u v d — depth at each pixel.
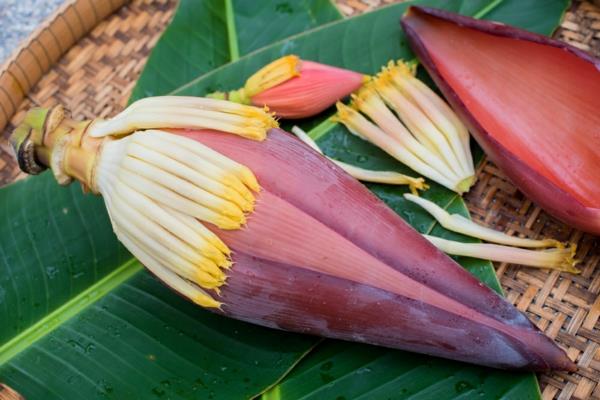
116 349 0.58
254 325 0.57
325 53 0.64
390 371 0.56
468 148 0.60
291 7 0.67
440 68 0.61
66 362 0.58
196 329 0.58
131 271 0.60
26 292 0.60
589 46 0.63
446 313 0.52
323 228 0.52
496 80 0.60
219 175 0.52
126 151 0.53
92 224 0.61
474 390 0.54
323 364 0.57
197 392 0.56
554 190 0.56
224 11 0.67
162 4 0.69
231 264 0.52
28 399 0.57
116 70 0.67
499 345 0.53
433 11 0.61
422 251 0.53
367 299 0.52
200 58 0.66
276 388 0.56
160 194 0.52
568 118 0.58
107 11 0.69
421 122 0.60
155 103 0.54
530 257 0.57
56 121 0.56
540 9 0.63
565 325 0.56
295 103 0.62
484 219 0.60
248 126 0.53
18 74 0.65
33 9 0.82
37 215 0.61
